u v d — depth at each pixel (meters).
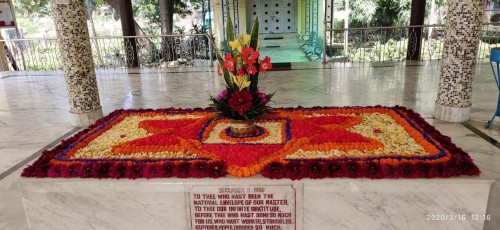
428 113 4.70
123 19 9.21
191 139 3.17
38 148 3.88
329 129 3.35
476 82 6.45
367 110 4.00
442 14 14.41
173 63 9.84
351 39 11.38
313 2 13.20
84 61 4.48
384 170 2.46
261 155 2.80
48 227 2.65
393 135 3.21
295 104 5.38
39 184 2.56
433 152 2.76
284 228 2.55
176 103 5.65
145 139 3.18
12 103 5.97
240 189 2.48
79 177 2.61
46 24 15.30
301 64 8.96
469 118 4.31
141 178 2.56
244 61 2.98
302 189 2.45
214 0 13.15
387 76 7.22
